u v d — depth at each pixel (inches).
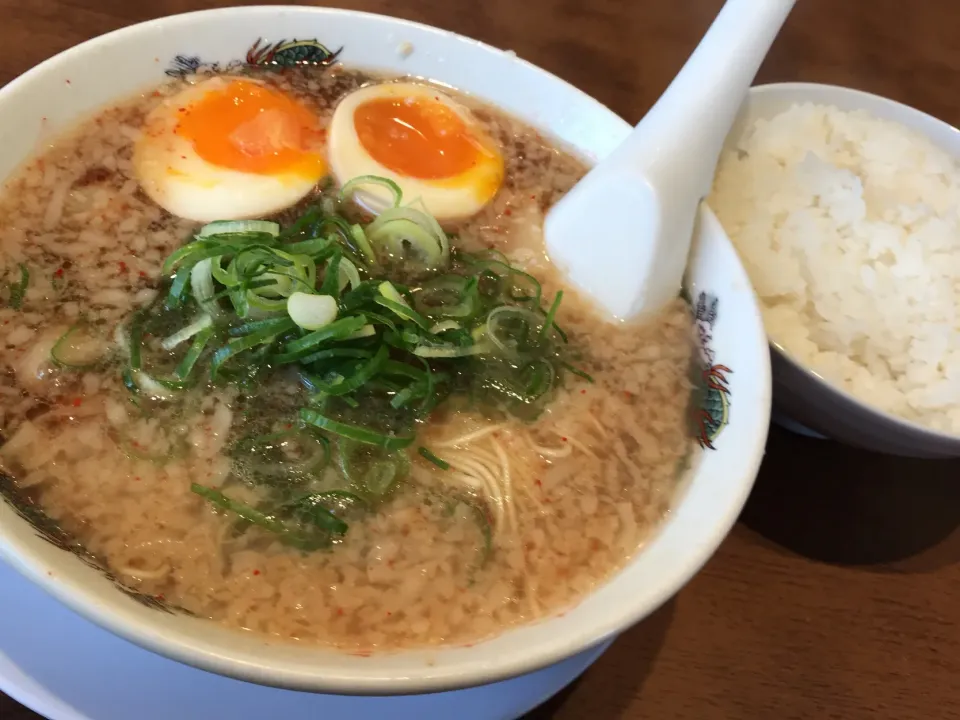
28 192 8.8
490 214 9.9
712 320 9.0
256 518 7.4
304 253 8.3
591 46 12.7
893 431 8.5
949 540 9.6
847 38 14.3
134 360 7.9
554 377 8.8
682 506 8.0
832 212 10.4
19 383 7.7
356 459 7.9
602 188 8.8
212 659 6.0
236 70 10.1
